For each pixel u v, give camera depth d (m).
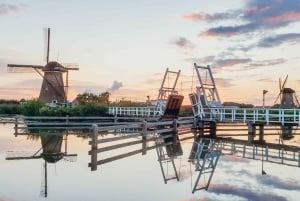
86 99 69.00
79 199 8.48
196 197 8.82
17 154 16.48
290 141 24.02
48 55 51.31
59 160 14.70
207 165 13.91
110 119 39.03
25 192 9.09
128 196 8.84
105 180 10.71
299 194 9.09
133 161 14.59
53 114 39.50
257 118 25.69
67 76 51.78
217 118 28.55
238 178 11.27
